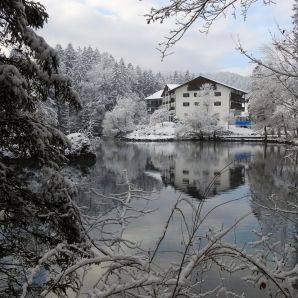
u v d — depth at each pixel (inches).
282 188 775.1
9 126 243.8
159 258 370.0
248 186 824.9
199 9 126.5
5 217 244.7
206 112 2596.0
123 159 1408.7
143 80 4667.8
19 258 248.8
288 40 191.0
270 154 1503.4
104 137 3063.5
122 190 781.9
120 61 4195.4
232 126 2910.9
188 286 102.6
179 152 1678.2
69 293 280.4
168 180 938.1
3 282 255.3
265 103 1738.4
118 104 3272.6
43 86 278.1
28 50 258.1
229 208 603.2
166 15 126.3
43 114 290.8
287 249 122.9
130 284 91.0
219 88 3083.2
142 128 3174.2
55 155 258.8
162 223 507.2
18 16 235.1
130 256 98.7
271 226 489.7
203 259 101.2
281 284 99.6
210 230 108.8
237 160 1320.1
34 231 255.6
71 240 234.8
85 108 3193.9
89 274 321.7
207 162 1284.4
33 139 242.7
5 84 218.5
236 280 317.7
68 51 4045.3
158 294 102.0
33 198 244.2
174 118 3243.1
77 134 1371.8
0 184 237.3
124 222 166.2
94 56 4515.3
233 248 100.3
